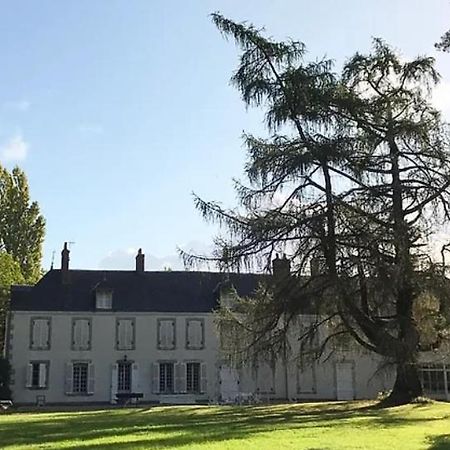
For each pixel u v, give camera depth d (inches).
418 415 775.1
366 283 882.1
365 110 951.6
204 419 799.1
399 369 931.3
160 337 1835.6
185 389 1809.8
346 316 942.4
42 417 922.1
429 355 1031.6
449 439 525.0
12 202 2257.6
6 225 2246.6
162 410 1041.5
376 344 924.0
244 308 990.4
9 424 775.7
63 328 1807.3
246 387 1801.2
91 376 1788.9
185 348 1833.2
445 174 916.6
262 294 940.0
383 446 482.0
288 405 1064.8
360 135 940.0
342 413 845.8
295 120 940.0
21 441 566.9
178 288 1915.6
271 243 916.0
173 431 628.1
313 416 805.9
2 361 1729.8
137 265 1948.8
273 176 926.4
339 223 886.4
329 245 884.6
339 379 1787.6
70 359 1791.3
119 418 853.2
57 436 607.2
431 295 902.4
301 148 927.7
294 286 903.7
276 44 968.9
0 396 1707.7
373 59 1007.0
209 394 1802.4
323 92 932.0
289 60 970.7
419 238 892.6
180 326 1846.7
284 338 929.5
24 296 1830.7
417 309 932.6
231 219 946.1
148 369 1815.9
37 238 2272.4
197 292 1908.2
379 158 928.3
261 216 920.9
